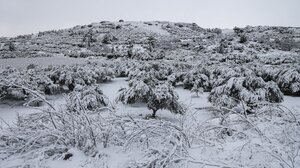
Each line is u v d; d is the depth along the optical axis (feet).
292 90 45.34
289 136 11.81
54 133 11.73
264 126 14.07
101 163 10.18
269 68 54.29
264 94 30.04
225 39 153.38
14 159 10.47
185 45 151.74
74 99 13.25
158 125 11.90
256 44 136.56
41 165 9.91
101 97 33.22
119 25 245.04
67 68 56.08
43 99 12.07
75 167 9.96
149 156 10.09
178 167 9.80
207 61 80.53
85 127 11.65
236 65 54.39
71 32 225.97
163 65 72.33
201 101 42.88
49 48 154.10
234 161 10.01
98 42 172.55
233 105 29.55
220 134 13.82
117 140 12.39
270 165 9.82
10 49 144.77
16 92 36.94
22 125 12.45
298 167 9.59
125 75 77.00
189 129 13.47
